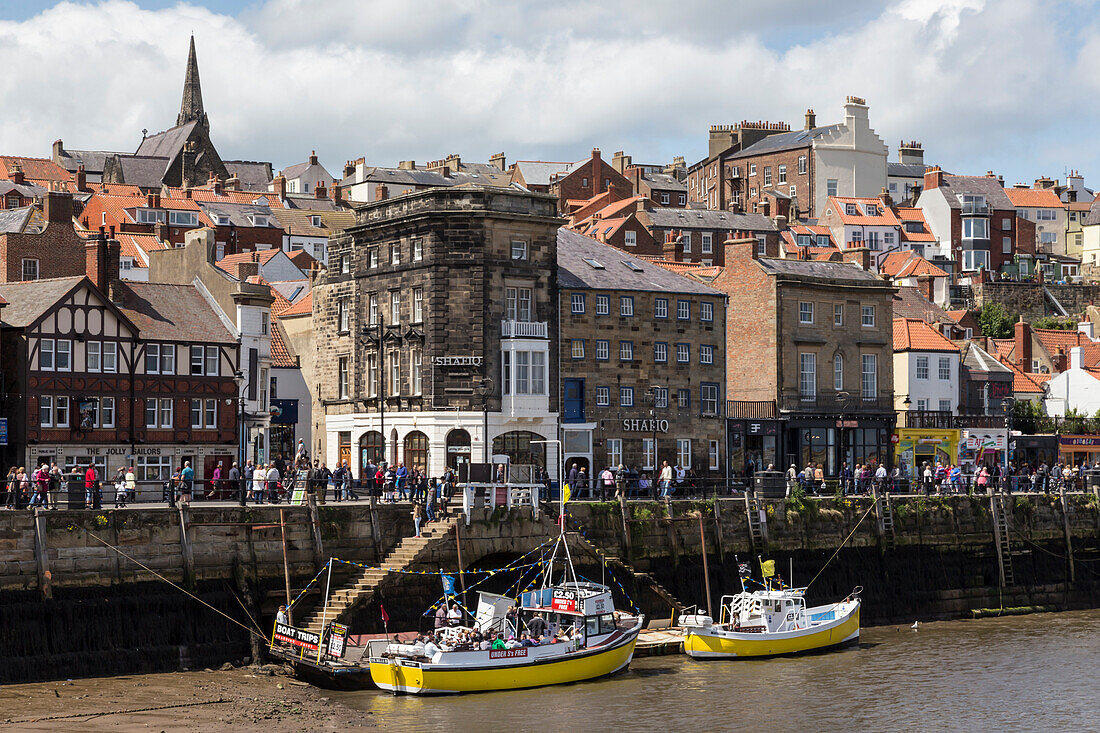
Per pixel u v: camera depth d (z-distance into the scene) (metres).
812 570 72.56
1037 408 108.94
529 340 77.38
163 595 53.91
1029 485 89.62
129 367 73.12
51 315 70.38
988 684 56.09
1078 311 148.75
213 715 46.78
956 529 79.06
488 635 53.75
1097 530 85.00
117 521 53.22
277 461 77.19
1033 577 81.81
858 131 172.25
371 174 177.25
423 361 77.12
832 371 92.31
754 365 91.06
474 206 77.00
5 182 151.00
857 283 93.50
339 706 49.38
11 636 50.22
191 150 183.75
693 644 59.62
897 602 75.44
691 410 84.81
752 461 83.50
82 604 51.81
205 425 76.00
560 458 68.00
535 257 78.75
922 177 190.88
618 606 65.38
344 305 84.38
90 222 141.50
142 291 78.19
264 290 81.00
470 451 75.81
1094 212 175.50
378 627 58.03
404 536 61.38
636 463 82.19
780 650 61.12
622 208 148.00
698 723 48.91
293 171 198.25
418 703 50.44
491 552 61.91
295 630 54.09
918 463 96.25
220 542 55.88
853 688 55.00
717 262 148.50
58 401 70.44
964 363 107.06
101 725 45.00
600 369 81.31
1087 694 54.44
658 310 84.06
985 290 145.75
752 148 179.00
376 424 80.06
